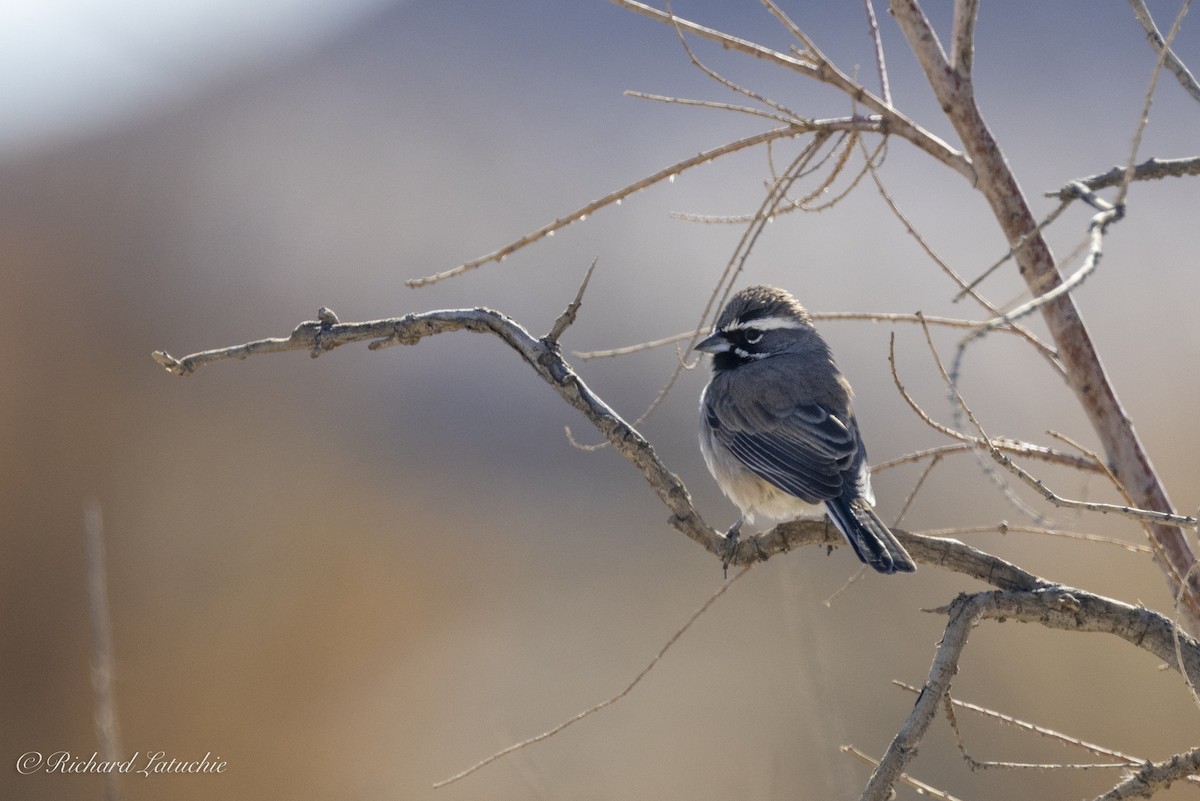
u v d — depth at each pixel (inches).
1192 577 191.6
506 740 506.6
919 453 221.6
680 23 193.0
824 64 192.4
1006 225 190.9
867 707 492.7
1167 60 193.5
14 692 534.0
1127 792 180.9
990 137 189.2
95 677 205.2
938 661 177.9
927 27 190.7
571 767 488.4
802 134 194.1
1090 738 453.4
